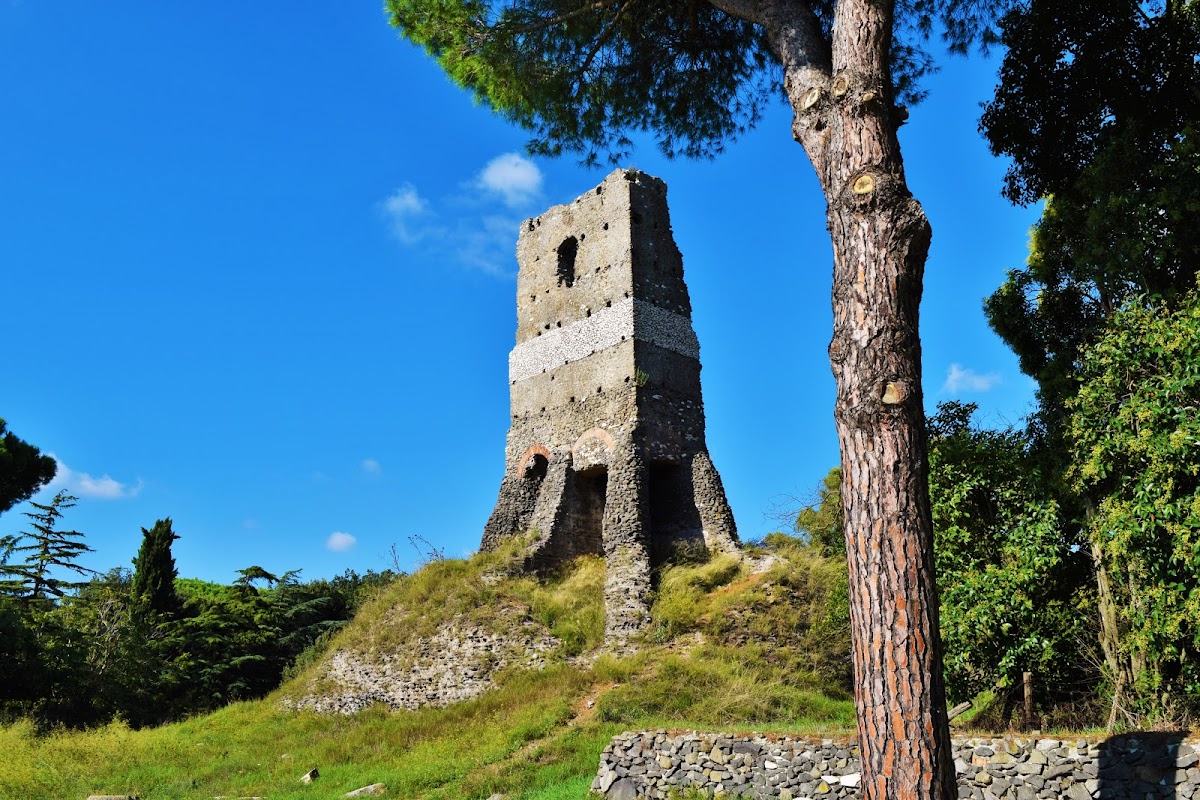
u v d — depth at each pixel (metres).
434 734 20.83
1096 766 10.52
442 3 14.07
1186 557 10.96
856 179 8.85
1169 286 13.43
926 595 7.59
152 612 38.88
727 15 14.67
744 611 23.19
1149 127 15.00
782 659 22.03
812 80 10.38
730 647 22.47
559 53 14.48
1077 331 15.23
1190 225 13.03
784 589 23.28
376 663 25.58
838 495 23.78
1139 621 11.85
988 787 11.09
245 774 20.16
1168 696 11.98
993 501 14.41
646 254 30.28
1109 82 15.51
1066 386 14.01
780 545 26.05
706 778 13.45
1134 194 13.33
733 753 13.45
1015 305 15.51
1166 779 10.05
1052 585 13.71
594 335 29.81
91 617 34.88
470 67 14.23
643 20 14.51
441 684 23.91
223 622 39.91
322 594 49.16
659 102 15.45
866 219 8.71
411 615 26.36
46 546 41.38
